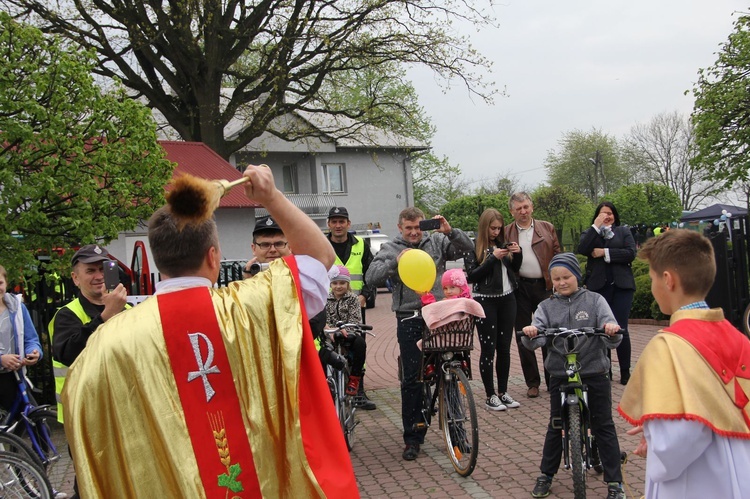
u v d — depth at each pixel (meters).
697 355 2.27
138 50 21.02
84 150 7.61
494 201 33.56
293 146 31.94
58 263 7.31
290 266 2.16
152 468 1.85
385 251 5.94
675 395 2.21
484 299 7.03
